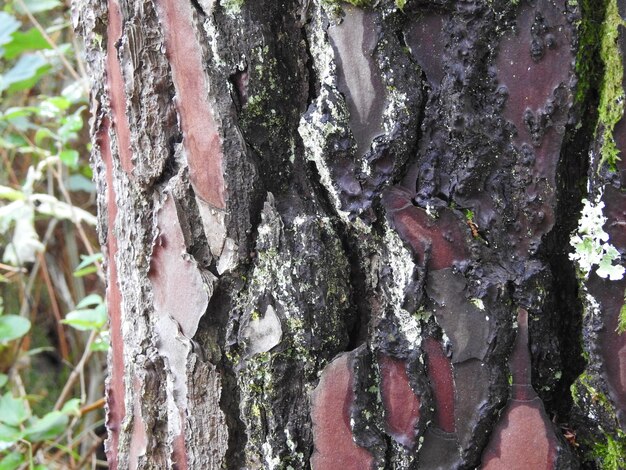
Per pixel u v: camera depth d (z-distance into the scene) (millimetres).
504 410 773
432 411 787
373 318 813
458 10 761
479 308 771
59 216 1698
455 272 774
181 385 831
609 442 775
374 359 798
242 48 799
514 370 772
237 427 828
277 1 811
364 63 781
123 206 875
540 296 769
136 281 866
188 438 830
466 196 772
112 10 851
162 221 833
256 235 808
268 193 804
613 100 752
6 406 1337
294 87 816
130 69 835
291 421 807
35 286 2523
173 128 835
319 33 796
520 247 772
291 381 806
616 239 761
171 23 812
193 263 820
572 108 757
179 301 832
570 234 780
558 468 766
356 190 789
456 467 780
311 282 798
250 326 806
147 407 855
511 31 759
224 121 799
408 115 778
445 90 771
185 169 822
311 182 815
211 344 827
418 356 785
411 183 786
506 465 772
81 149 2295
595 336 767
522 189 767
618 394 765
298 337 798
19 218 1550
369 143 784
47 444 1813
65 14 2156
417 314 783
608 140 755
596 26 765
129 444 885
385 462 795
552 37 754
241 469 829
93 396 2273
